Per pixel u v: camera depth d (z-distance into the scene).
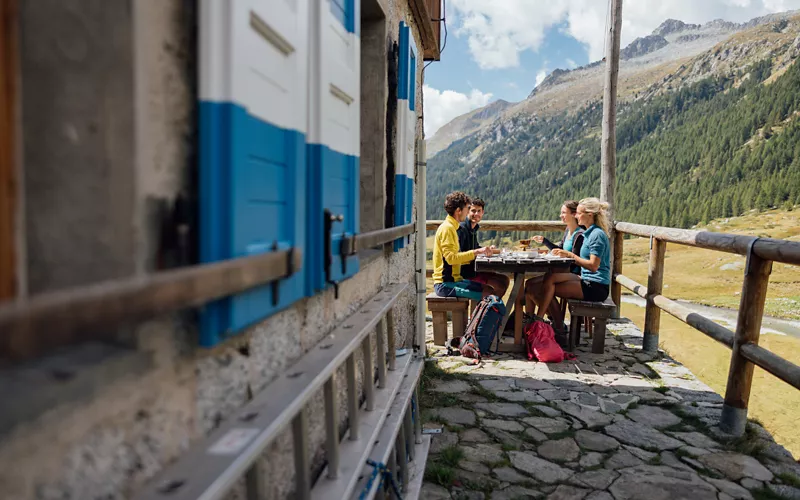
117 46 0.99
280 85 1.55
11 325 0.64
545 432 3.83
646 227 6.20
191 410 1.24
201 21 1.19
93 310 0.77
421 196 4.97
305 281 1.86
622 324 7.38
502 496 2.99
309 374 1.69
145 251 1.07
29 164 1.01
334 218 2.00
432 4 5.27
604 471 3.29
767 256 3.56
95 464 0.92
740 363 3.79
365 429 2.37
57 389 0.82
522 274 5.72
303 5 1.72
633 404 4.39
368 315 2.56
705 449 3.60
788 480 3.20
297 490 1.64
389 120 3.74
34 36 0.99
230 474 1.08
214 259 1.24
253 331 1.54
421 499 2.93
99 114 1.00
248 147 1.34
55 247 1.02
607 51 7.73
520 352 5.80
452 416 4.10
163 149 1.14
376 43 3.33
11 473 0.76
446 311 5.96
